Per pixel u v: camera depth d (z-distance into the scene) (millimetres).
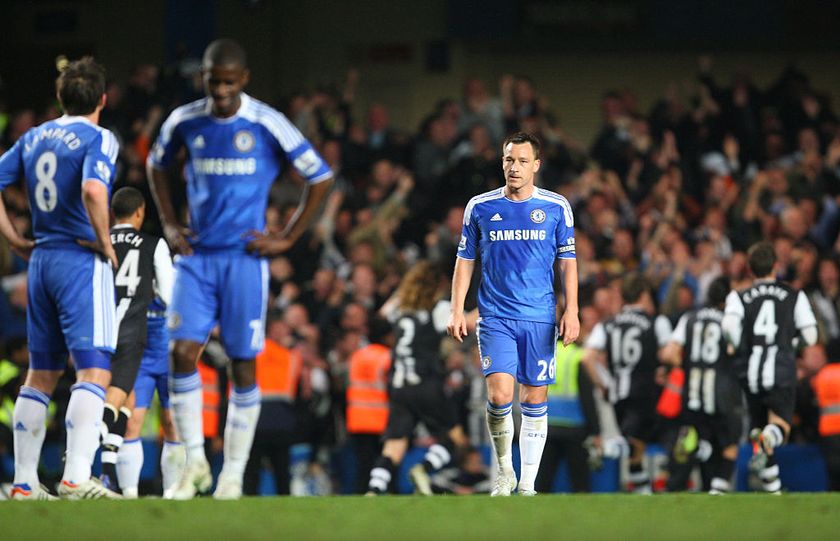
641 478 39531
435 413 36688
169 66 57312
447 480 41188
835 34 68562
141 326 26125
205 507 18297
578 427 37562
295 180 55719
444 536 15195
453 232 51719
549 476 37750
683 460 37875
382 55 69188
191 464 25109
